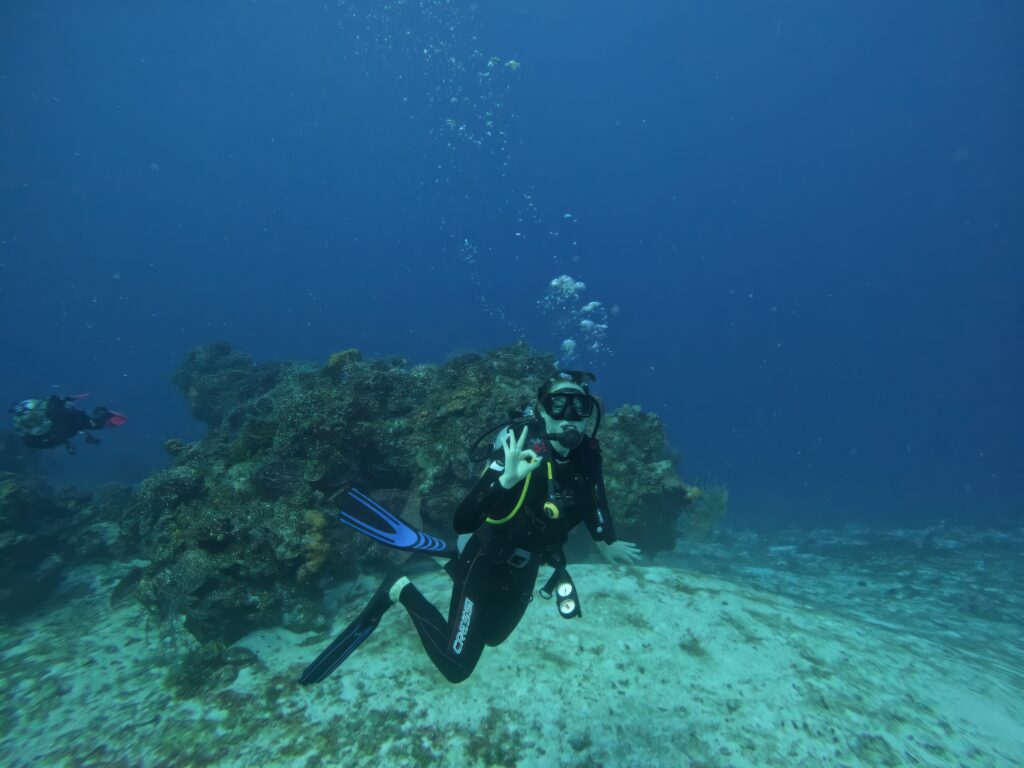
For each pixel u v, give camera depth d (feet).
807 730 12.00
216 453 26.58
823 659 14.49
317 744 12.24
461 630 8.74
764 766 11.14
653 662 14.17
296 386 34.88
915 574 35.58
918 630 20.70
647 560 28.50
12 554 22.79
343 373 33.37
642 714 12.56
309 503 20.93
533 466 7.70
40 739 13.82
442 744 12.01
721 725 12.17
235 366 48.88
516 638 15.19
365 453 24.47
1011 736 12.25
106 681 16.20
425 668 14.28
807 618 17.16
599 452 9.59
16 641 19.15
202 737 12.94
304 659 15.53
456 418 25.27
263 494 20.99
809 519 65.05
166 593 18.34
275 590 18.35
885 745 11.64
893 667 14.69
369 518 9.64
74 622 20.35
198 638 17.63
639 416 29.89
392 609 17.88
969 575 35.04
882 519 63.52
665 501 26.61
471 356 29.04
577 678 13.67
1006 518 59.47
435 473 23.56
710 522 35.06
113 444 107.55
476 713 12.75
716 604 16.87
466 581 9.04
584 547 25.35
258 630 17.78
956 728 12.28
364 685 13.85
